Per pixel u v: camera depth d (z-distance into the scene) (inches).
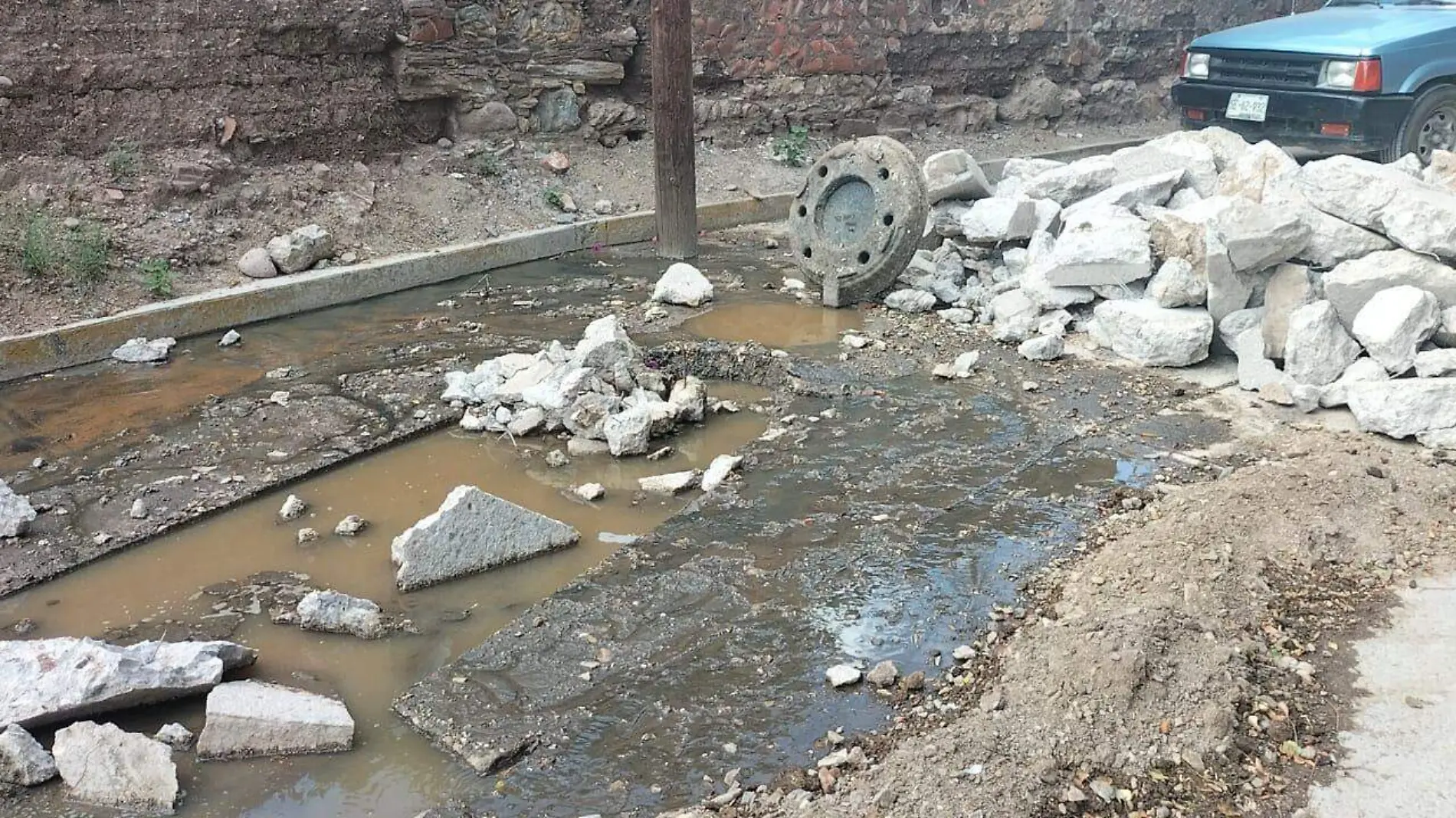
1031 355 240.7
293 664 140.9
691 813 111.1
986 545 163.3
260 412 218.1
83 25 296.8
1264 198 242.8
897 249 268.4
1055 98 512.7
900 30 464.4
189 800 117.4
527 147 385.1
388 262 302.7
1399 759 113.3
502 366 231.0
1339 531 157.8
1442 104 341.4
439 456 202.8
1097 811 108.3
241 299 272.2
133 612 153.3
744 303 285.1
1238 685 123.3
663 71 319.6
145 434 208.7
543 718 127.7
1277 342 222.2
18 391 231.6
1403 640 133.6
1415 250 213.2
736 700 130.0
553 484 191.3
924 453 195.5
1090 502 175.8
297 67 337.4
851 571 156.7
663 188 331.0
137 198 296.5
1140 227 249.9
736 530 169.2
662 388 225.9
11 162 286.7
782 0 428.5
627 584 154.6
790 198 396.8
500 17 376.8
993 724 120.0
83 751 119.3
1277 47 349.1
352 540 172.6
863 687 131.9
